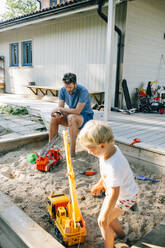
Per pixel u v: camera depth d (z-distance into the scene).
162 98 8.62
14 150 4.45
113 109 7.61
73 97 3.85
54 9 7.89
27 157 3.86
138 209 2.57
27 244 1.78
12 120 6.98
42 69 10.77
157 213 2.51
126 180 1.77
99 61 8.15
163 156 3.33
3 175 3.35
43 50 10.54
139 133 4.51
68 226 1.91
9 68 12.93
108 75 5.38
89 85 8.66
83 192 2.91
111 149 1.74
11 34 12.34
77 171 3.52
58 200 2.29
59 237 2.07
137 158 3.67
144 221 2.38
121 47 7.24
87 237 2.16
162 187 3.05
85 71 8.73
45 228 2.27
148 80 8.81
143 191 2.95
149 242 2.04
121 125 5.32
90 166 3.71
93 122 1.69
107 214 1.70
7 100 9.89
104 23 7.77
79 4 7.04
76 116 3.76
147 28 8.14
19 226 1.96
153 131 4.74
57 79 10.07
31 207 2.59
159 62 9.28
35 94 11.09
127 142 3.76
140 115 7.02
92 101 8.57
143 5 7.69
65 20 9.16
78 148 4.34
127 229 2.25
